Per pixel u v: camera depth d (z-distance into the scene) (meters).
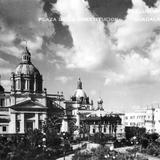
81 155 64.75
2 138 91.31
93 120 132.75
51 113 123.19
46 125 101.25
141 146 88.19
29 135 78.69
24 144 70.75
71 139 111.31
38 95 120.19
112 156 60.97
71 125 123.19
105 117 132.75
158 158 72.25
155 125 150.62
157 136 110.31
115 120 134.12
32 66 130.62
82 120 133.62
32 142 72.69
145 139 93.38
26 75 126.19
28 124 114.62
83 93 166.00
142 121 160.75
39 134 77.00
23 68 128.12
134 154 68.25
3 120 112.12
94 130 131.38
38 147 68.56
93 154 64.06
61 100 130.50
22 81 126.06
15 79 127.31
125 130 137.12
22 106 114.12
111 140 106.00
